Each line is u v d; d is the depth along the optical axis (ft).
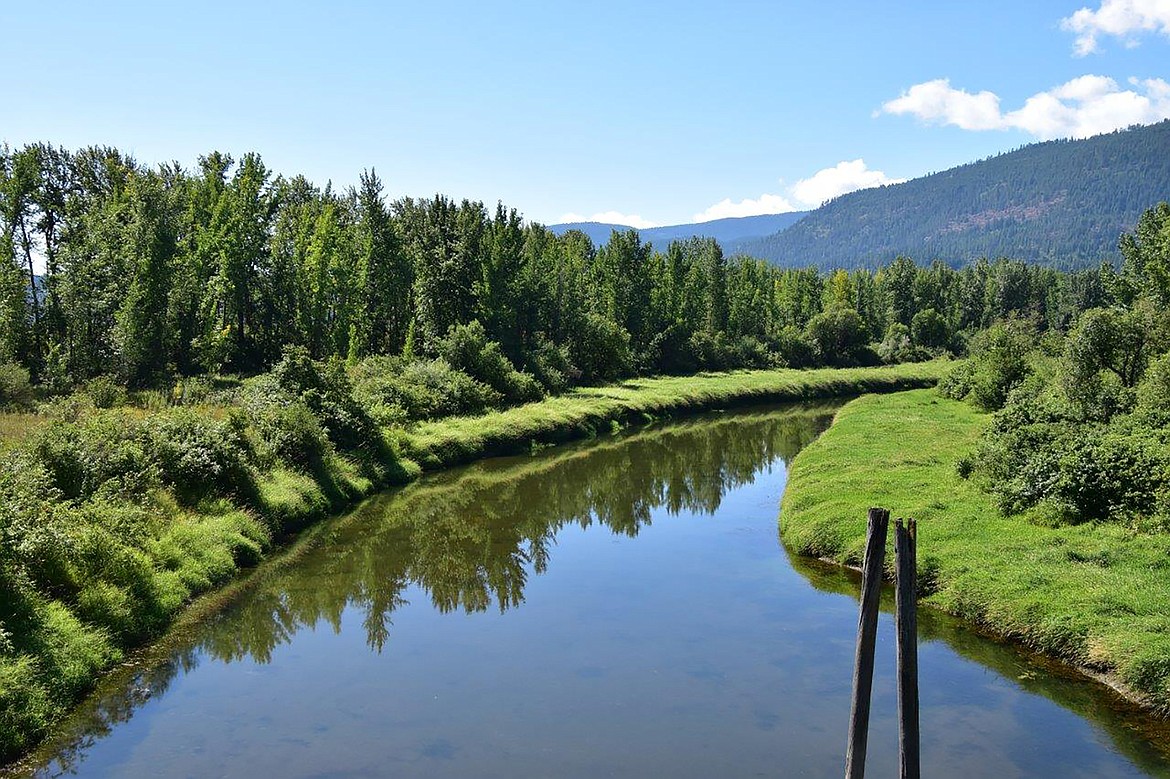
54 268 162.50
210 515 79.20
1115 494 66.28
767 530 90.02
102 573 58.08
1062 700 46.88
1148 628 48.88
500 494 112.57
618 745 43.01
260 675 53.21
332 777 40.16
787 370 296.10
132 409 110.63
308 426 104.47
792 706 47.32
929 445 113.80
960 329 402.31
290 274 188.24
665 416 198.18
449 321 210.18
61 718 45.73
